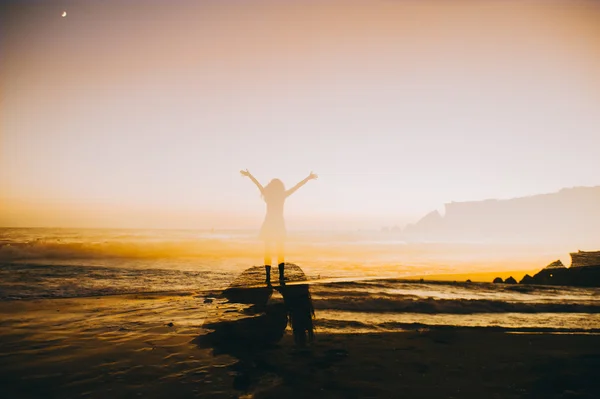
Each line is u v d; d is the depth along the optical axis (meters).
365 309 3.93
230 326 3.16
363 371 2.10
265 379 1.96
